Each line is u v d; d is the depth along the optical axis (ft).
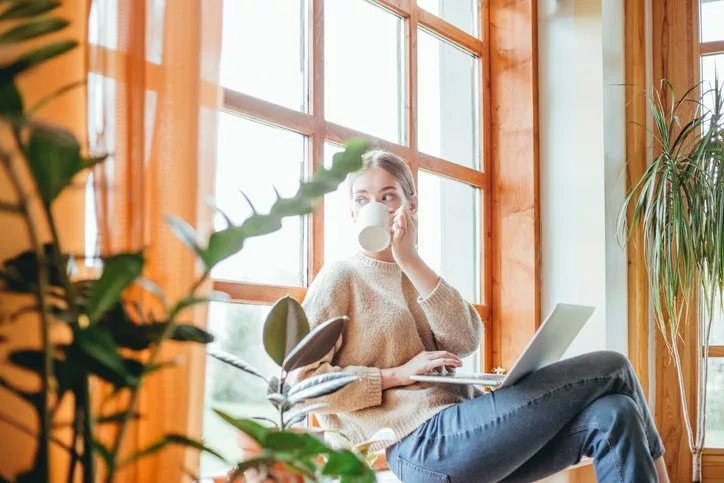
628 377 6.35
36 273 3.04
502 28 11.31
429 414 6.42
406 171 7.32
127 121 4.45
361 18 9.20
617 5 11.48
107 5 4.50
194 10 4.82
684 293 10.68
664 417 11.71
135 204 4.41
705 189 10.59
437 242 10.28
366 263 7.04
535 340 5.93
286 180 7.97
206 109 5.01
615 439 5.91
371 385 6.37
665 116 12.14
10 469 4.04
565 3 11.19
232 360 5.10
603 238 10.68
